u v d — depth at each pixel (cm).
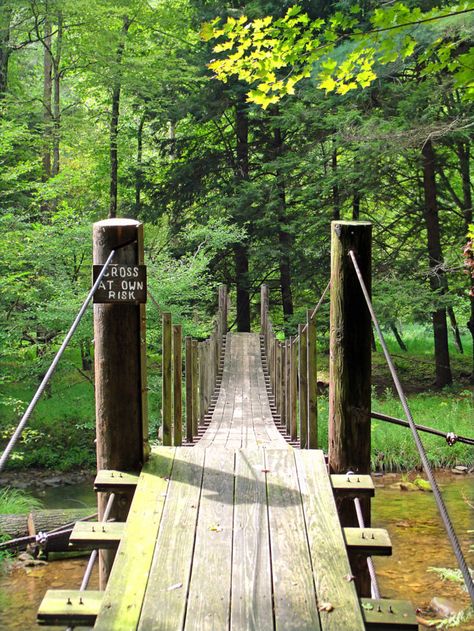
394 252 1775
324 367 1903
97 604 275
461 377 1934
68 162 2055
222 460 408
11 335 1209
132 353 403
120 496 397
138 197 2119
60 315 1143
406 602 279
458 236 1761
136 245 400
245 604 271
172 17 1920
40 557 808
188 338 720
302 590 281
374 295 1593
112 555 391
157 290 1211
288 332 1878
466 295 1723
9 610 657
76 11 1614
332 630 256
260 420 881
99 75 1742
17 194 1581
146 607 270
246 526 331
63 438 1418
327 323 1820
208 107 1953
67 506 1136
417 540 829
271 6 1650
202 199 2120
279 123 1730
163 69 1833
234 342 1592
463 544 812
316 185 1700
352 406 435
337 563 301
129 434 403
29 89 2444
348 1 1449
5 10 1656
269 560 303
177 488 371
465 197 1786
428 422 1359
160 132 2309
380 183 1689
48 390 1533
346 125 1473
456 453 1244
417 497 1038
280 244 1895
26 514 877
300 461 406
